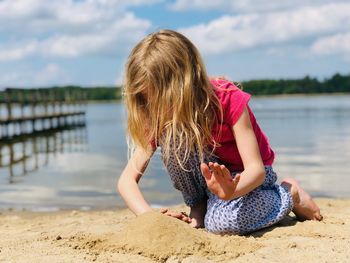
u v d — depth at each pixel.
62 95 24.08
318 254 2.15
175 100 2.34
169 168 2.62
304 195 2.79
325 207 3.70
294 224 2.73
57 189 5.52
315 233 2.50
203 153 2.55
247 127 2.50
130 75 2.40
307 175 6.11
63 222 3.41
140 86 2.37
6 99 15.47
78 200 4.80
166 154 2.55
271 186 2.71
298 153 8.65
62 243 2.38
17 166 8.05
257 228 2.55
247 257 2.12
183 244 2.19
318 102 48.78
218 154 2.61
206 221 2.62
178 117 2.37
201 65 2.43
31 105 18.16
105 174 6.70
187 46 2.40
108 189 5.44
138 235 2.26
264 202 2.56
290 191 2.76
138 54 2.39
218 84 2.55
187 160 2.54
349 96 72.12
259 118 21.33
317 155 8.31
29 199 4.91
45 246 2.34
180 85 2.34
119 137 14.30
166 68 2.33
